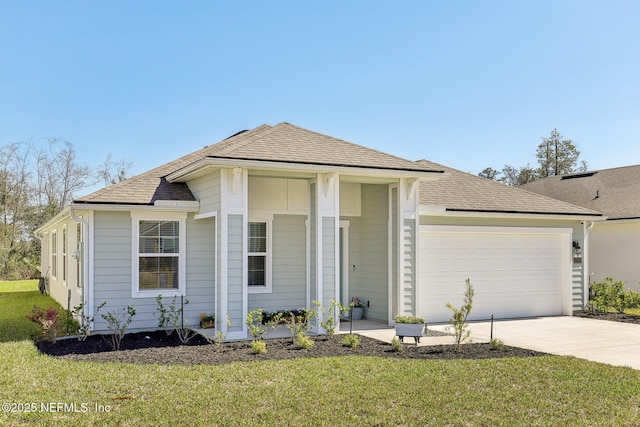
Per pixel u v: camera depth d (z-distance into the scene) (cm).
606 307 1747
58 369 913
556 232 1711
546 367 955
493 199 1689
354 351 1088
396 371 916
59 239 2047
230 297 1213
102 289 1303
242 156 1204
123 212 1327
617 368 955
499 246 1638
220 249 1218
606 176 2505
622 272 2075
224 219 1210
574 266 1744
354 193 1606
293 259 1512
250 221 1466
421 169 1374
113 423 663
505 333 1350
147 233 1350
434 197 1611
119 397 759
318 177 1307
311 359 1002
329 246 1311
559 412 717
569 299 1719
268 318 1433
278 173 1295
